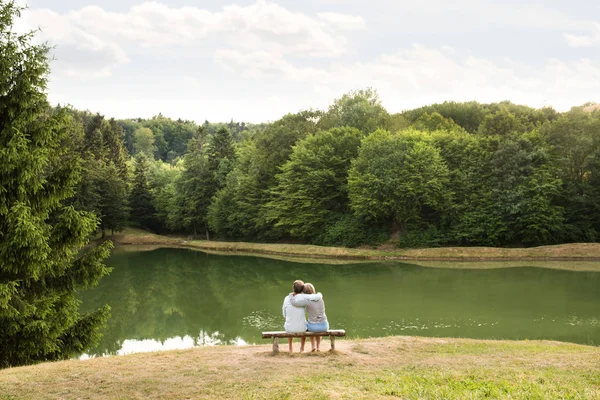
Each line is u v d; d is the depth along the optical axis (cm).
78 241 1456
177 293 3531
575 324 2262
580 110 5666
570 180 5131
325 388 862
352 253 5281
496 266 4309
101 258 1553
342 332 1172
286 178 6225
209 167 8025
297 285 1184
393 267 4459
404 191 5081
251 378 945
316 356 1150
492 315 2486
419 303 2836
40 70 1395
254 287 3716
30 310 1347
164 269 4809
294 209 6197
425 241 5253
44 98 1421
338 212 6119
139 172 9125
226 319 2655
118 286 3856
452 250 4925
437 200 5203
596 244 4747
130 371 1020
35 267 1288
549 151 5197
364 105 7094
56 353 1459
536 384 898
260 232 6956
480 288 3294
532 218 4800
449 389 859
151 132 19412
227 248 6638
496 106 9744
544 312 2533
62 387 907
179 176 8344
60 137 1480
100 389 893
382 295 3112
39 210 1420
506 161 5122
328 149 6128
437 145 5678
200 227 8431
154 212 9056
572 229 4988
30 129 1415
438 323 2331
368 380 922
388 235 5538
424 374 977
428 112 9625
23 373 1016
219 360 1117
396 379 930
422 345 1362
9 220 1238
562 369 1041
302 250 5719
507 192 4950
